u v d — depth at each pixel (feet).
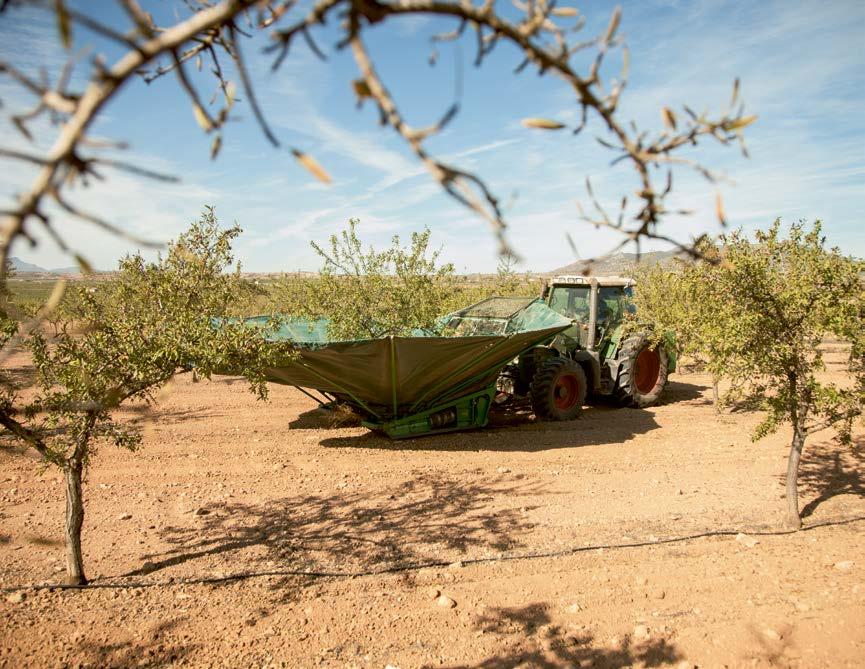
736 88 3.01
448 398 29.48
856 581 15.02
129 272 15.07
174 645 12.53
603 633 13.00
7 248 2.15
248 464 24.59
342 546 17.25
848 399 17.48
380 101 2.39
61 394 13.78
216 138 3.01
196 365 15.19
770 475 23.70
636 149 3.11
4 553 16.49
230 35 3.69
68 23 2.03
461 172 2.42
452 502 20.65
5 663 11.85
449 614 13.76
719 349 18.43
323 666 11.94
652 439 29.22
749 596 14.43
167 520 18.98
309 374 25.22
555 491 21.72
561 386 33.45
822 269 16.48
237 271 16.05
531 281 56.59
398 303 29.30
